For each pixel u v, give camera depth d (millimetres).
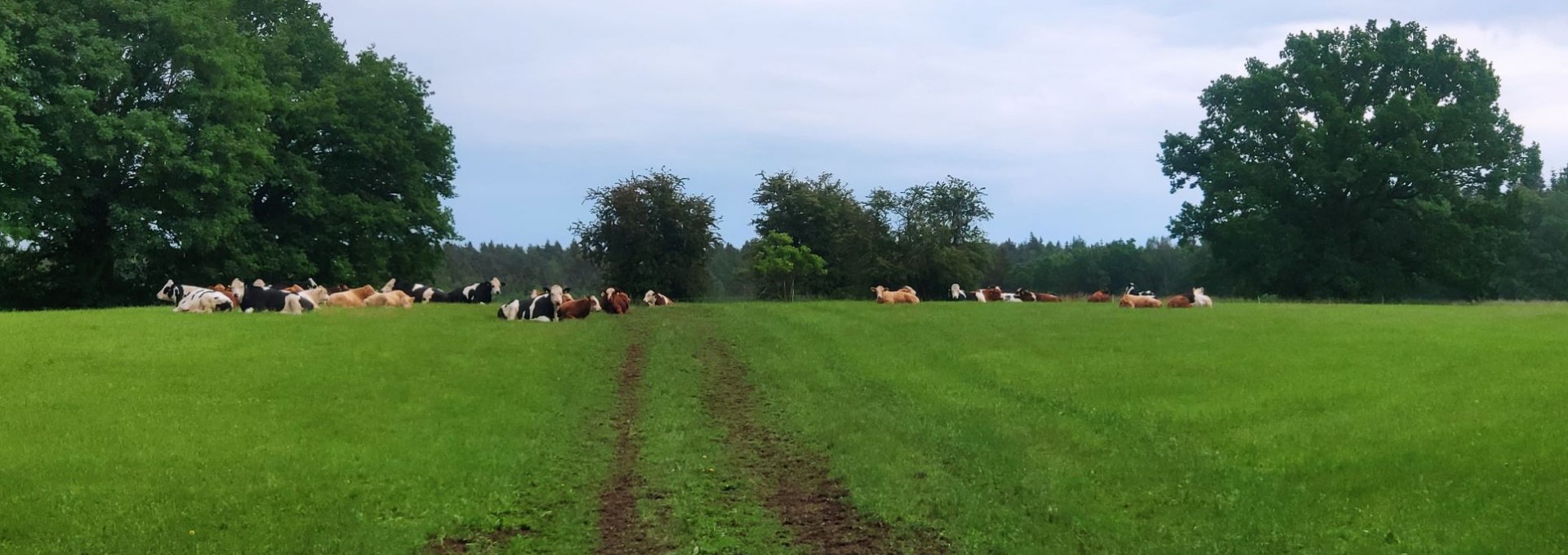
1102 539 10680
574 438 14922
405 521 11086
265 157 42531
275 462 12641
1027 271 126750
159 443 13164
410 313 28438
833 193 73375
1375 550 9891
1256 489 11797
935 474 12906
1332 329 23703
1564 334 21734
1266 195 56906
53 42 36938
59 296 43406
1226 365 18844
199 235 40344
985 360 20453
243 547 10195
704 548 10586
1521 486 10930
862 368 20250
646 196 62812
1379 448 12672
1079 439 14281
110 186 40406
